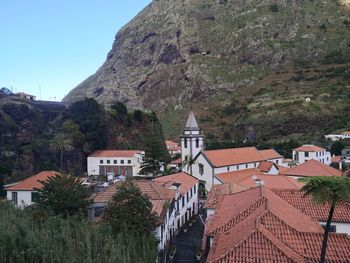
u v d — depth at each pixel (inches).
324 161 4431.6
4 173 3255.4
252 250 925.2
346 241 1002.1
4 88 4419.3
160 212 1546.5
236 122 7475.4
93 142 4471.0
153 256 1206.9
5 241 872.9
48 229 1080.8
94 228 1184.2
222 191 1878.7
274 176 2112.5
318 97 7332.7
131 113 5447.8
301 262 895.1
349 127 6220.5
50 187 1581.0
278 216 1107.9
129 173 4210.1
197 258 1662.2
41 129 4158.5
